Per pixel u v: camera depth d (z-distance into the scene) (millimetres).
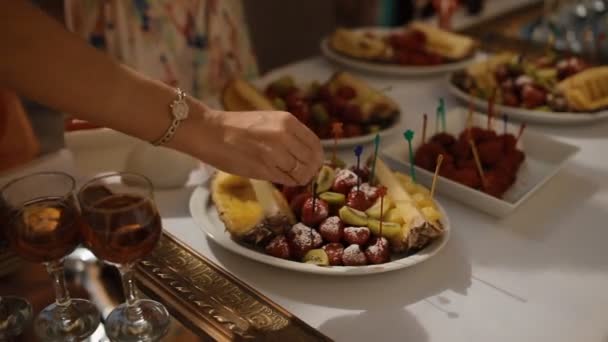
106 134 949
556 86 1215
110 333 711
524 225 913
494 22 1746
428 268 828
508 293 790
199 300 761
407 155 1050
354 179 883
